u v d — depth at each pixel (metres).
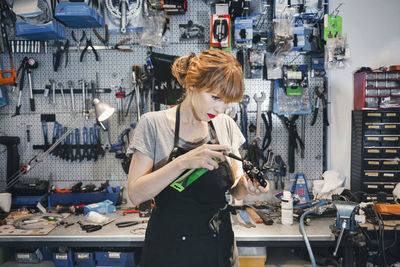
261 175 1.09
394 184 2.45
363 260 2.13
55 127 2.64
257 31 2.61
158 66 2.53
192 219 1.09
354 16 2.68
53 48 2.67
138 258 2.21
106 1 2.56
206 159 0.83
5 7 2.56
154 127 1.06
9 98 2.69
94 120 2.67
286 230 1.98
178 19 2.64
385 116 2.42
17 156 2.64
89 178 2.70
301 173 2.60
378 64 2.70
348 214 1.85
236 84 0.88
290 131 2.62
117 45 2.61
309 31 2.59
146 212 2.29
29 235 1.92
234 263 1.19
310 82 2.66
